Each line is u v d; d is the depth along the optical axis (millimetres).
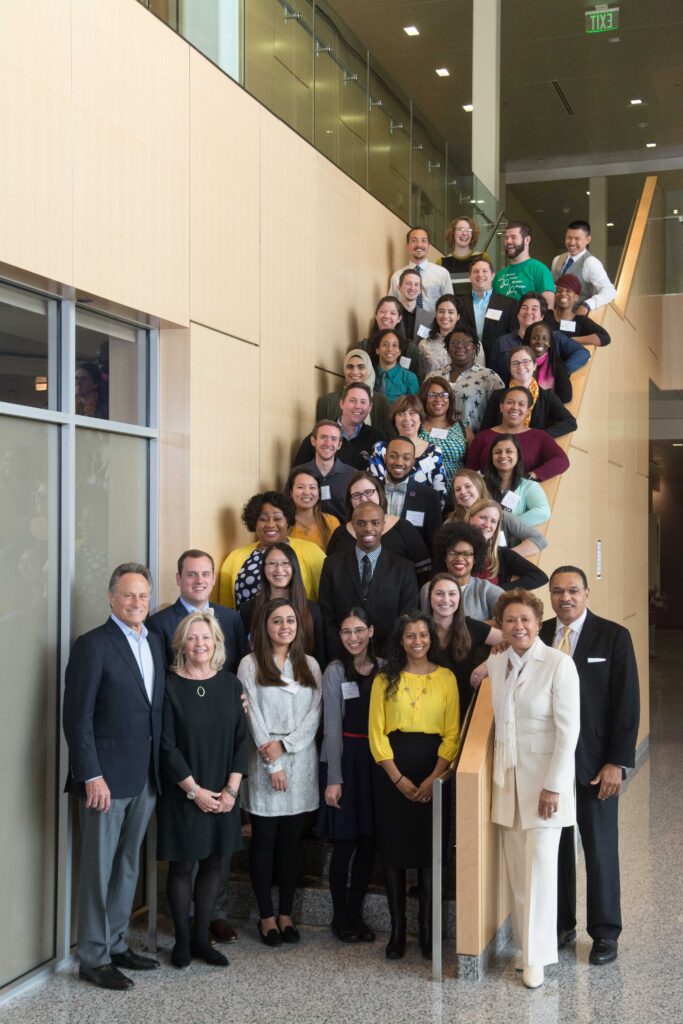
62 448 5445
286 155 7594
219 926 5637
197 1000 4863
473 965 5082
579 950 5562
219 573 6508
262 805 5570
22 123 4766
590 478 9016
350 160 8875
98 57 5344
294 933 5621
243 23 7000
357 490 6230
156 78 5879
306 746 5621
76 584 5578
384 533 6379
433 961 5109
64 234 5059
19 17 4762
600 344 9234
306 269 7918
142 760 5125
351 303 8820
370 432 7359
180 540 6227
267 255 7270
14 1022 4645
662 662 20844
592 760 5363
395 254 9828
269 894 5617
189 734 5219
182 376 6223
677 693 16297
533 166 21078
